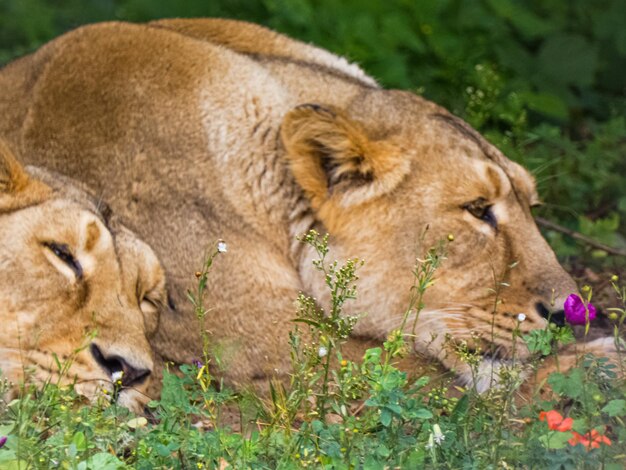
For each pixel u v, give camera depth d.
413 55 16.80
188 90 11.28
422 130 11.13
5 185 10.06
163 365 10.92
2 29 18.03
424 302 10.89
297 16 16.39
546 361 11.13
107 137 11.20
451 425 8.80
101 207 10.51
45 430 8.42
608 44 17.66
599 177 15.26
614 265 13.87
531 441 8.52
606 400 9.30
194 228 10.92
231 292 10.81
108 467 7.89
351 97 11.57
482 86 16.27
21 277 9.72
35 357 9.52
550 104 16.33
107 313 9.88
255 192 11.03
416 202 10.90
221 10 16.73
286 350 10.76
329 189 10.89
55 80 11.54
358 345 10.98
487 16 17.22
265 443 8.46
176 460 8.25
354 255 10.84
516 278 11.00
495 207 11.10
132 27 11.80
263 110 11.28
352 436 8.42
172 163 11.05
